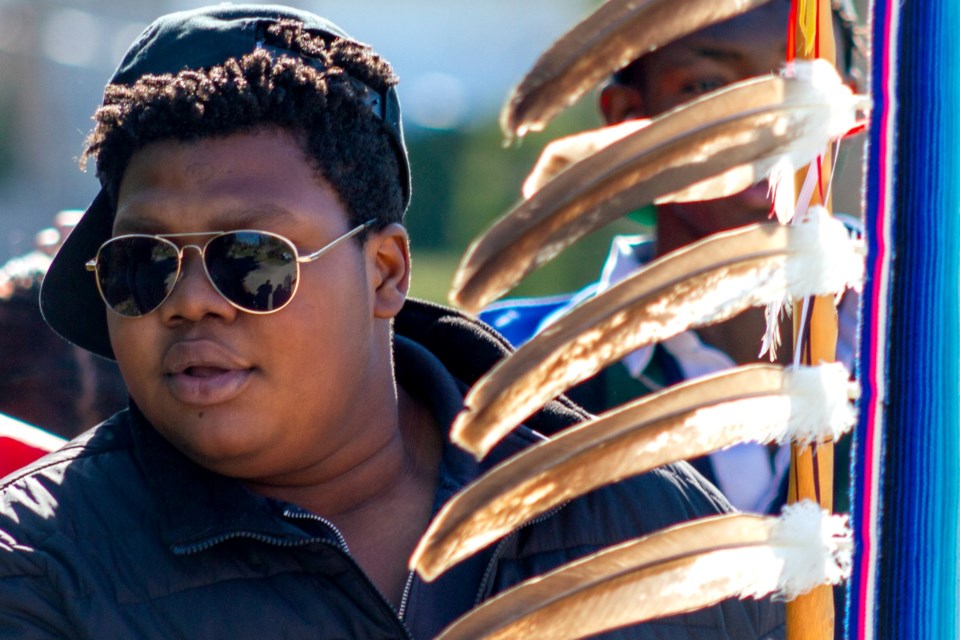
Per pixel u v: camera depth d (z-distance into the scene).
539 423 5.84
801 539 4.04
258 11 5.32
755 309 7.84
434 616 5.17
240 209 4.84
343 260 5.06
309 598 4.93
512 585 5.21
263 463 5.00
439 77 39.09
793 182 3.99
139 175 4.98
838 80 3.87
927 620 3.95
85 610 4.73
